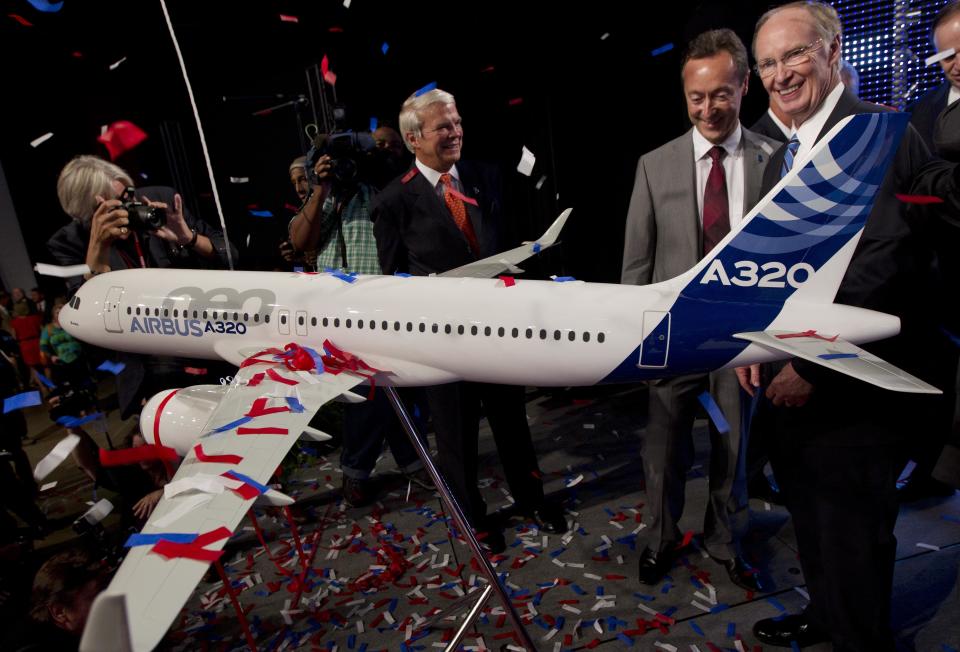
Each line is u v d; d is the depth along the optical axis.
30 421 8.34
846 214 2.59
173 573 1.65
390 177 5.43
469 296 3.18
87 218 4.31
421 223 4.00
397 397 2.93
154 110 7.69
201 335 3.53
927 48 4.80
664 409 3.66
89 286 3.81
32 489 5.35
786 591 3.66
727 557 3.75
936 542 3.93
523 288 3.17
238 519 1.90
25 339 8.85
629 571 3.95
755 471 4.35
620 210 6.42
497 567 4.10
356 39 6.39
